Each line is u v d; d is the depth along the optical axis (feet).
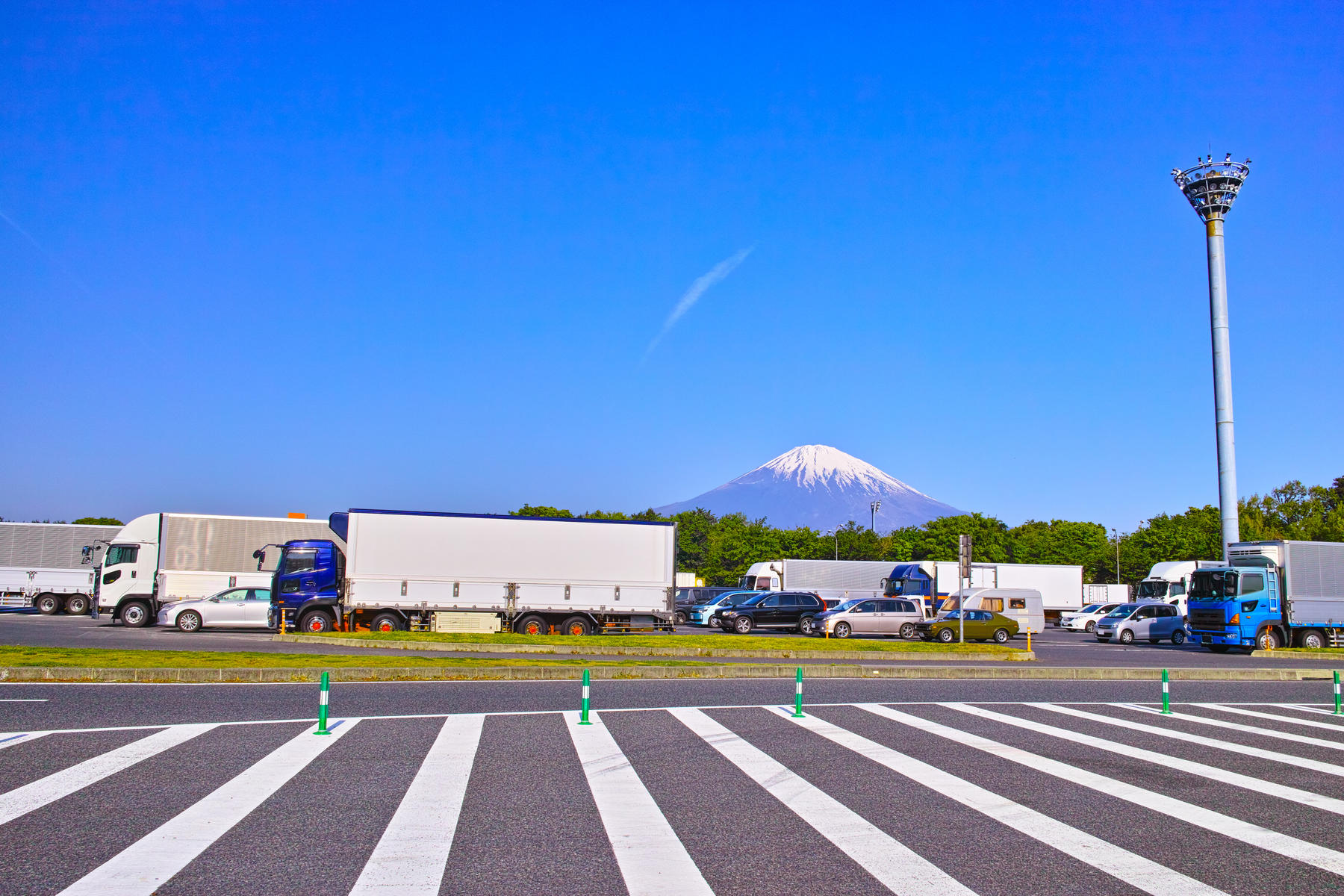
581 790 28.58
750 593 151.33
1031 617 139.95
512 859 21.31
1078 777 31.99
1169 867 21.70
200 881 19.39
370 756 33.19
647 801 27.27
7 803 25.67
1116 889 20.01
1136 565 300.81
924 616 124.06
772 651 84.43
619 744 36.81
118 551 107.65
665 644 86.63
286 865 20.54
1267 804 28.30
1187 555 280.51
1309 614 114.11
